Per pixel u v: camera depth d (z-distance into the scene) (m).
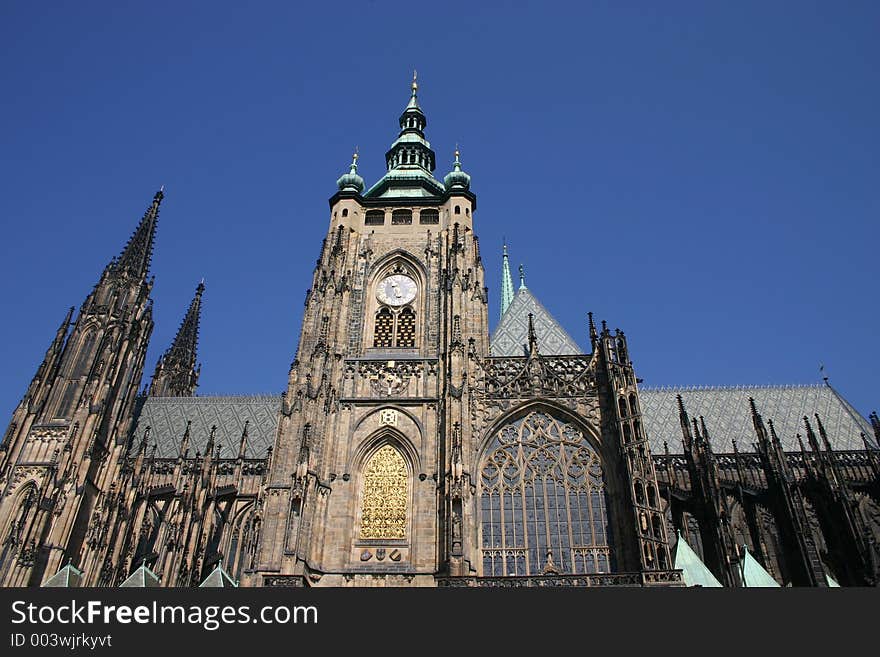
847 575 98.44
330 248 117.56
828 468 105.56
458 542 84.00
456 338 102.31
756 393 136.25
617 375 97.00
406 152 145.88
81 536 126.25
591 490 92.94
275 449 95.31
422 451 97.62
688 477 110.31
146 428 142.00
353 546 91.75
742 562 93.56
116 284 153.62
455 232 117.56
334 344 106.62
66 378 141.12
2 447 129.75
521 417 99.69
